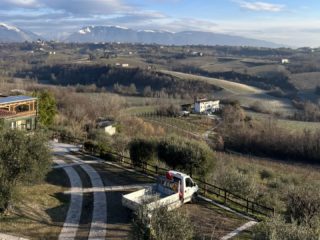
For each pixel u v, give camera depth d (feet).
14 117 146.41
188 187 86.89
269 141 280.51
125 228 75.20
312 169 239.71
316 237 49.37
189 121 366.63
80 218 78.84
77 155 133.49
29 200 83.46
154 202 63.21
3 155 72.84
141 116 369.09
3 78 520.42
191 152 106.73
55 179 101.65
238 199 99.81
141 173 112.78
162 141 113.39
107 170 114.52
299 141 272.31
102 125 248.52
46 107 216.95
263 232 53.01
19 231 69.72
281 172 208.95
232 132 306.14
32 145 76.79
